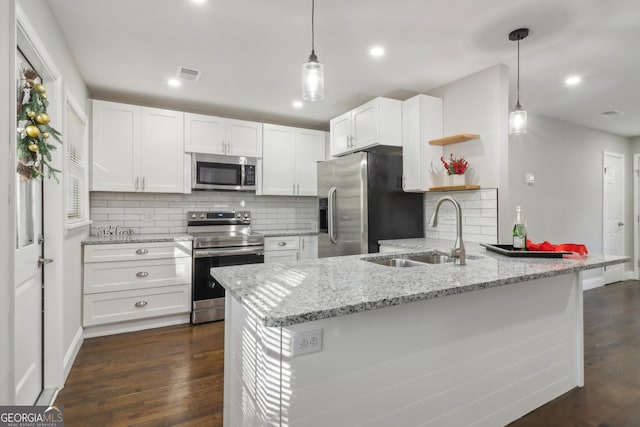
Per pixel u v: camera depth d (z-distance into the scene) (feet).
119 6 6.58
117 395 6.68
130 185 11.14
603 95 11.68
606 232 16.56
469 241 9.96
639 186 17.62
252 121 14.60
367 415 4.31
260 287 4.33
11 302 4.32
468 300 5.28
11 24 4.31
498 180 9.19
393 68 9.48
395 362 4.54
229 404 5.20
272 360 3.79
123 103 11.68
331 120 13.15
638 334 10.02
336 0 6.44
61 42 7.45
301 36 7.77
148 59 8.86
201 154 12.25
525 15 6.95
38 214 6.48
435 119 10.68
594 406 6.32
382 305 3.80
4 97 4.15
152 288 10.46
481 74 9.62
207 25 7.30
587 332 10.19
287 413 3.77
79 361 8.19
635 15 6.91
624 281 17.42
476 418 5.39
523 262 6.23
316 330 3.94
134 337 9.80
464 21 7.18
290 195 14.14
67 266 7.71
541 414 6.08
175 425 5.78
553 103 12.53
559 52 8.55
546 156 14.26
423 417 4.81
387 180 10.89
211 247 11.35
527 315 6.11
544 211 14.11
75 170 8.72
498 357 5.67
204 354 8.61
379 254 7.32
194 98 11.89
